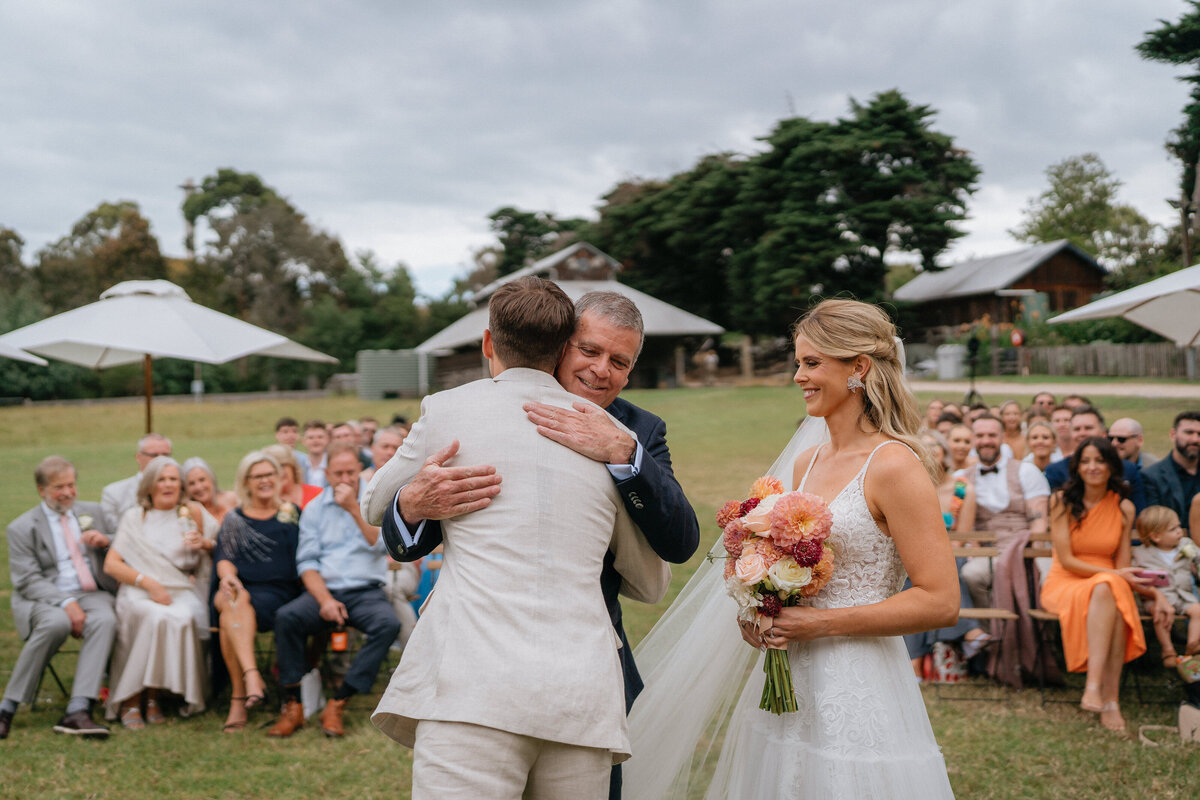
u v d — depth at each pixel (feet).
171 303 26.35
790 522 7.92
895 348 8.57
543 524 7.23
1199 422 18.16
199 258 223.71
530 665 6.79
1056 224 206.80
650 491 7.67
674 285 141.69
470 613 7.01
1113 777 13.16
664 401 94.63
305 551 16.52
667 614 10.12
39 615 16.06
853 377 8.50
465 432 7.56
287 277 217.36
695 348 129.39
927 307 140.67
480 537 7.25
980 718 15.90
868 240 114.21
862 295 114.73
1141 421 52.39
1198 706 15.70
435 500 7.26
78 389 149.38
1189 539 16.75
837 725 8.00
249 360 183.83
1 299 145.48
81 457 68.23
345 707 17.33
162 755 14.79
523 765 6.80
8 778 13.73
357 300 215.10
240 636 16.15
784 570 7.90
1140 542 17.19
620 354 8.43
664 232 141.69
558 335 7.95
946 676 17.89
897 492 8.02
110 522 18.40
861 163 115.44
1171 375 77.71
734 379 127.24
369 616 16.03
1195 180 101.81
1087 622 15.69
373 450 19.88
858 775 7.84
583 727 6.79
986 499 19.17
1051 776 13.29
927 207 112.27
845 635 8.04
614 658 7.22
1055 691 17.39
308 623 16.02
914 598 7.88
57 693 18.11
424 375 138.00
